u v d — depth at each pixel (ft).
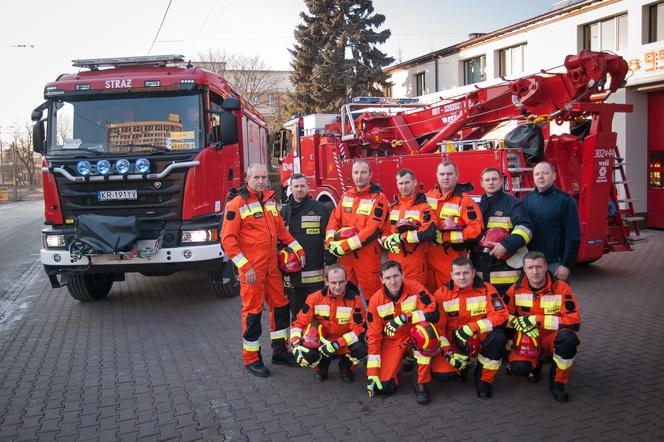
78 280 25.35
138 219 22.43
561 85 26.21
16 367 17.69
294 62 103.45
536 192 16.56
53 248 23.00
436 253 16.70
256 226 16.56
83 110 23.58
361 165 16.79
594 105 25.95
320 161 38.96
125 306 25.66
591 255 26.71
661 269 29.60
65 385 16.01
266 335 20.59
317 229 17.75
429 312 14.32
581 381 15.21
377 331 14.62
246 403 14.49
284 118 127.65
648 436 12.03
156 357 18.31
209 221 23.58
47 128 23.49
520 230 15.21
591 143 26.12
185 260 22.44
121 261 22.50
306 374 16.60
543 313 14.40
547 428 12.56
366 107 37.86
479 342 14.47
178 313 24.06
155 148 23.22
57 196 23.18
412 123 34.32
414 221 15.69
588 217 26.40
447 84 71.61
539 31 53.52
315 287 17.74
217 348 19.10
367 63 97.19
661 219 43.93
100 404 14.61
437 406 13.97
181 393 15.25
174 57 24.50
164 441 12.50
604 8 46.37
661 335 18.88
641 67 42.14
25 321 23.52
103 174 22.77
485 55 64.28
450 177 15.98
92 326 22.36
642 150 44.11
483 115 30.91
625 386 14.78
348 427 12.95
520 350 14.65
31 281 33.14
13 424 13.51
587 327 20.02
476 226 15.46
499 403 14.02
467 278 14.37
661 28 42.50
